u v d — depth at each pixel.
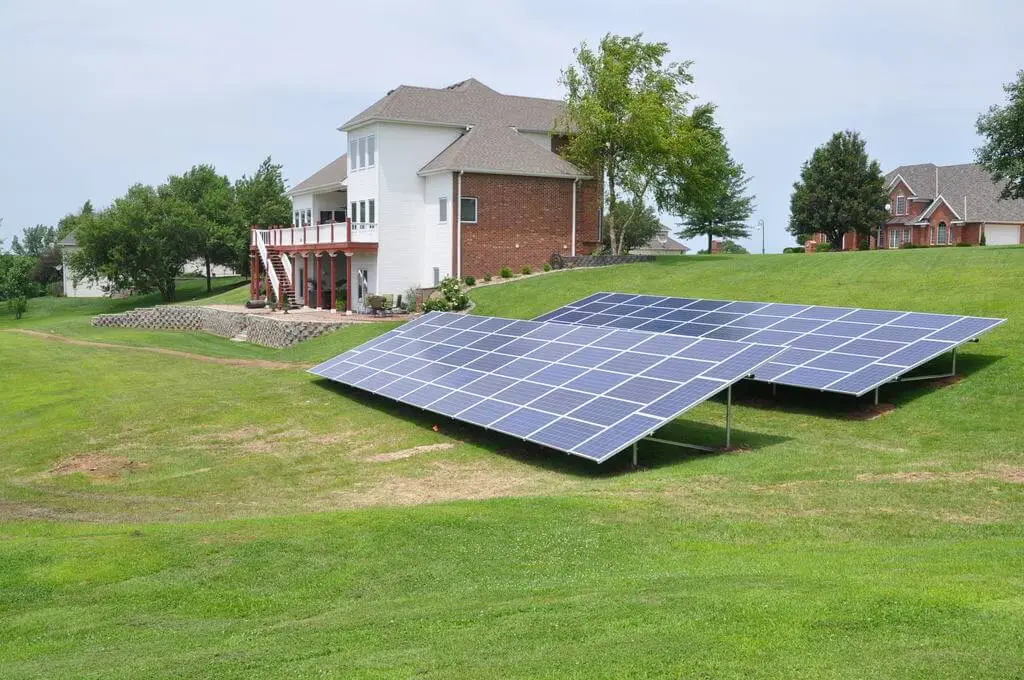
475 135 44.38
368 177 44.88
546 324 23.58
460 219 42.59
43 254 105.44
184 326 47.72
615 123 43.44
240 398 25.27
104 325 48.22
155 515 14.77
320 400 24.47
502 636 8.00
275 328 37.53
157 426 22.48
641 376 17.25
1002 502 12.14
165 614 9.49
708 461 15.91
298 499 15.65
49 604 9.84
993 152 34.91
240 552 11.31
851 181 64.06
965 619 7.45
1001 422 16.98
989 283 27.39
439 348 24.55
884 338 20.02
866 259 34.62
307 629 8.77
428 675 7.23
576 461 16.81
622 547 11.09
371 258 44.66
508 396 18.55
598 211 47.00
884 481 13.52
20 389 28.12
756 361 16.03
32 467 19.08
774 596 8.38
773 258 39.03
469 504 13.31
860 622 7.55
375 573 10.60
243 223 75.62
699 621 7.88
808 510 12.24
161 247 71.44
